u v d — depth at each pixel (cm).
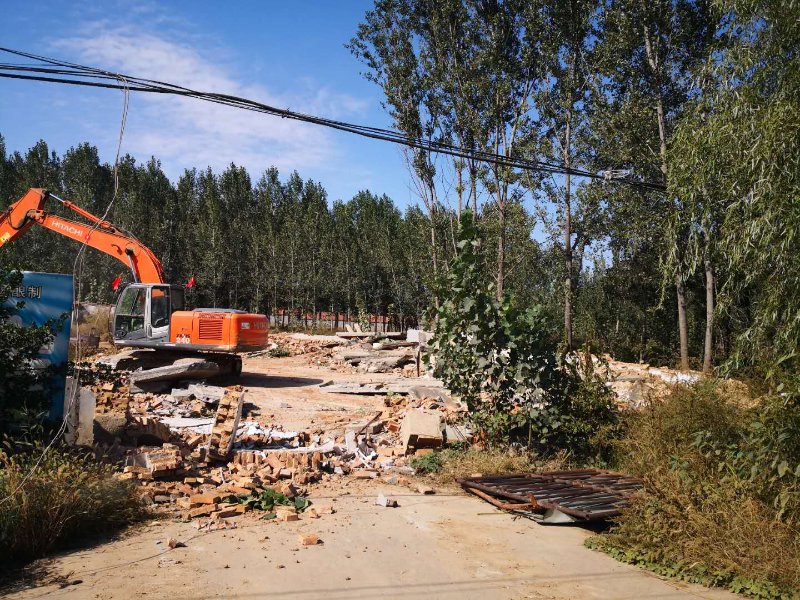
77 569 559
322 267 6169
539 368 989
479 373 1031
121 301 1816
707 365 2116
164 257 5978
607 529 731
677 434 854
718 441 732
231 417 969
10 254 815
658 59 2447
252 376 2102
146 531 670
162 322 1803
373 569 581
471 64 2872
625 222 2528
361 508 787
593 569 602
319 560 598
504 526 734
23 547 586
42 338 794
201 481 833
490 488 827
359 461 1030
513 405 1052
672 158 777
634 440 923
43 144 6231
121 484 721
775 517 588
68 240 4372
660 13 2328
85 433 846
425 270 4450
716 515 625
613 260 3002
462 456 1004
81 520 642
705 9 2242
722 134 690
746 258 676
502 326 1010
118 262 4500
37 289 850
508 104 2873
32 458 698
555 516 740
